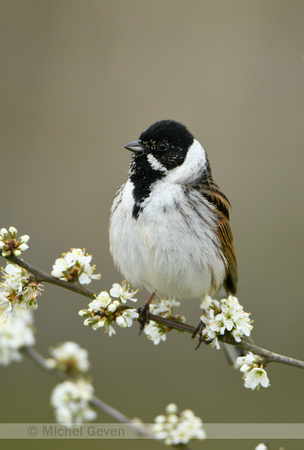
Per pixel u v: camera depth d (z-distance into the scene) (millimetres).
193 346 12656
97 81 14836
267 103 14469
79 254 6762
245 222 13586
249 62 14805
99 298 6652
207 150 14125
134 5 15359
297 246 13453
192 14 15289
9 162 14148
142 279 8398
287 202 13742
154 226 8031
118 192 8633
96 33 15195
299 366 6738
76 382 5086
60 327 12742
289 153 14039
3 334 5180
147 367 12453
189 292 8383
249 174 13953
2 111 14523
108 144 14375
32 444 10938
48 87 14781
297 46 14734
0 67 14844
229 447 10766
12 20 15109
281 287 13195
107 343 12656
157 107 14602
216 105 14508
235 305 6895
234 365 8852
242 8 15242
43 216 13766
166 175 8438
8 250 6539
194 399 12062
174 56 14977
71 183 14055
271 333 12859
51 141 14367
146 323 7926
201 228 8148
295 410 11898
